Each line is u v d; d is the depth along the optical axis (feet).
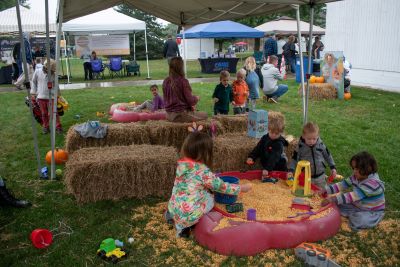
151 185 14.35
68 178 13.96
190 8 25.14
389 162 18.02
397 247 10.92
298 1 16.67
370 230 11.80
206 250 10.68
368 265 10.10
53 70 23.03
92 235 11.75
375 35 45.09
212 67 69.26
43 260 10.50
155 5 25.29
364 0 46.32
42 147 21.48
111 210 13.39
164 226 12.11
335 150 19.99
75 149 18.49
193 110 20.48
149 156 14.49
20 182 16.21
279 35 73.05
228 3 21.42
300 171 13.44
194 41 113.09
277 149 15.01
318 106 33.40
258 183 14.78
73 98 39.58
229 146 15.83
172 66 19.72
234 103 25.76
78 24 53.78
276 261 10.17
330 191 12.94
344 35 50.65
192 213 11.06
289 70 64.54
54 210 13.50
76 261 10.36
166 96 20.13
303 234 10.81
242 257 10.35
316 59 52.49
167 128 18.86
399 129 24.53
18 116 30.78
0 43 62.54
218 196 12.50
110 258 10.35
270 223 10.79
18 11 15.16
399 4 41.04
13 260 10.52
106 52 67.36
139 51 123.95
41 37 61.31
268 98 35.63
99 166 13.76
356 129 24.64
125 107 29.45
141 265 10.16
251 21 112.88
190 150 11.26
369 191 11.71
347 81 37.35
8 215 13.16
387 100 35.99
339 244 11.01
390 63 43.11
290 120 27.55
